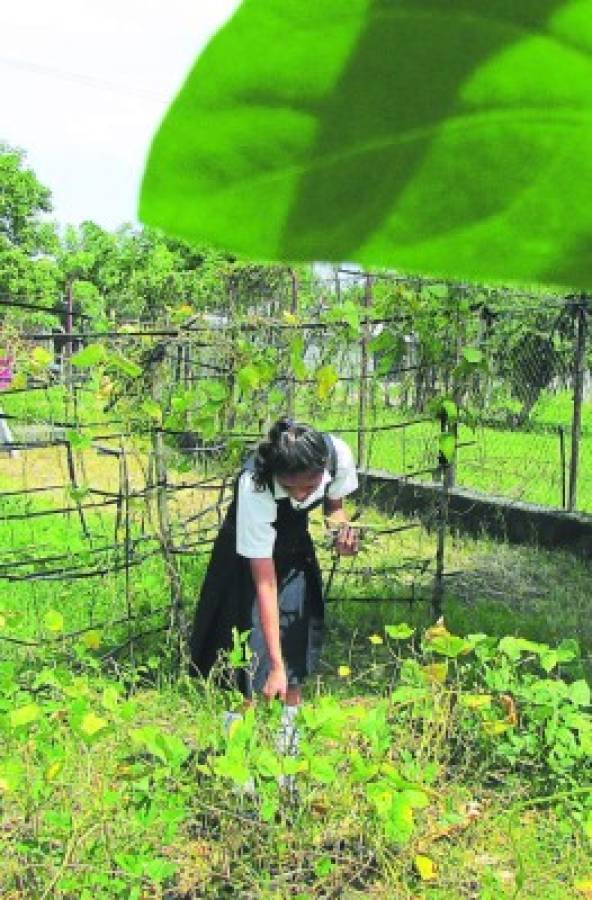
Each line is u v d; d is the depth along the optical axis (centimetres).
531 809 374
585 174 24
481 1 22
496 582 729
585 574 764
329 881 319
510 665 406
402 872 312
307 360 677
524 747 385
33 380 545
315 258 23
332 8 21
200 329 513
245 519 350
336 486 379
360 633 599
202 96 22
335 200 23
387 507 923
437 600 582
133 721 411
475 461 1082
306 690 501
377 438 1070
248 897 315
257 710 342
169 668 498
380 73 22
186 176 22
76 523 816
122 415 520
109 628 542
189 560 670
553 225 24
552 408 1285
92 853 298
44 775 294
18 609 575
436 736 379
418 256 24
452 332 532
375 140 23
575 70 23
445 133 23
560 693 386
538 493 998
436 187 24
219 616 378
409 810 288
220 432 532
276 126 22
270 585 350
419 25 22
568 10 22
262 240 23
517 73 23
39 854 298
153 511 776
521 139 24
